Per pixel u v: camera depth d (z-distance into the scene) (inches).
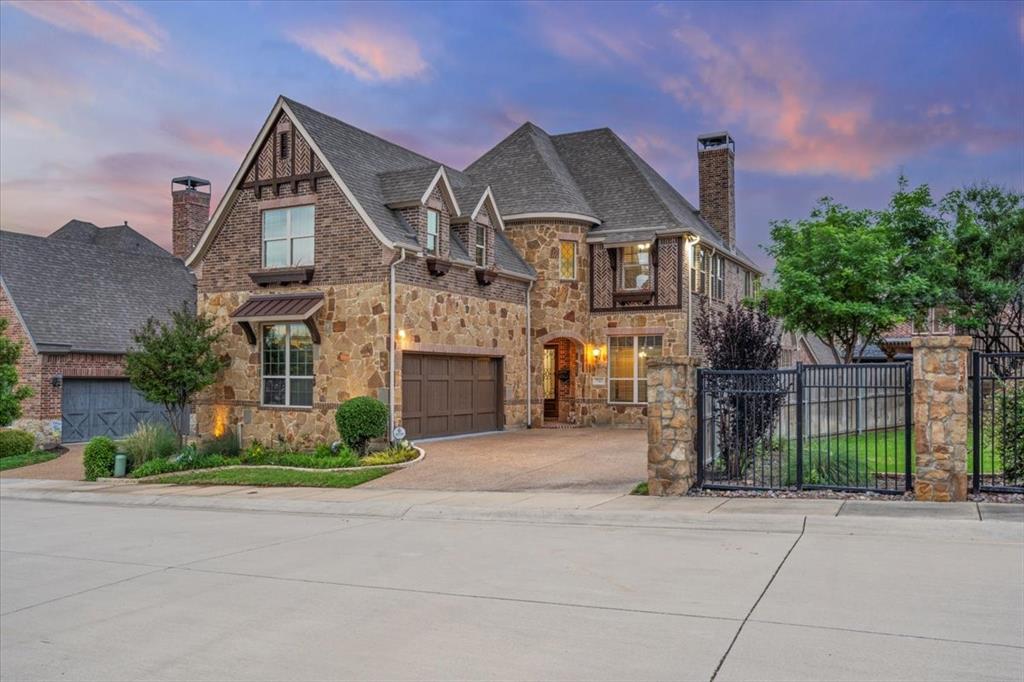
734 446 525.7
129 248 1685.5
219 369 852.6
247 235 863.7
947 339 428.8
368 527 452.8
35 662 237.9
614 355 1036.5
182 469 748.6
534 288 1031.0
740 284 1295.5
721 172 1272.1
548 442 818.2
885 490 454.0
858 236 853.8
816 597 268.4
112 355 1114.1
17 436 970.7
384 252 773.3
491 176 1122.7
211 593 309.4
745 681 199.3
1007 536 354.3
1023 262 802.2
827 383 525.0
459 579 314.5
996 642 221.6
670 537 382.3
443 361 864.3
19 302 1051.3
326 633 252.8
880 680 197.2
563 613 263.1
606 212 1078.4
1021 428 462.0
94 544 428.1
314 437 805.2
